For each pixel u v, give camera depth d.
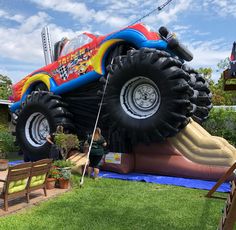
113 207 5.57
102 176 8.53
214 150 8.23
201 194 6.68
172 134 8.27
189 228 4.66
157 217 5.10
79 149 9.70
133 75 8.61
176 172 8.52
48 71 11.09
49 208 5.41
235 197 3.19
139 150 9.12
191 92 8.20
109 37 9.37
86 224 4.69
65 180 6.86
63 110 10.33
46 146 10.35
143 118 8.46
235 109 16.19
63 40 11.45
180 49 9.27
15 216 4.91
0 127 16.30
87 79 9.83
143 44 8.88
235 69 3.80
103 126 9.80
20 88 12.52
